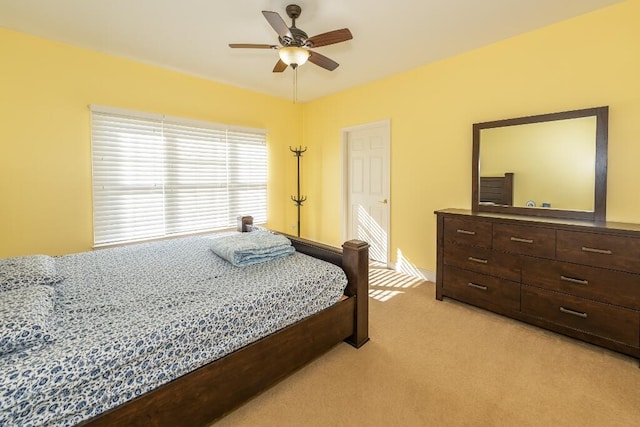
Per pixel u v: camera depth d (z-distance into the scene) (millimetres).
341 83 3957
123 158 3201
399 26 2506
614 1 2176
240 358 1481
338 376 1820
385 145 3875
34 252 2768
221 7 2227
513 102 2732
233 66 3352
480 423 1470
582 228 2064
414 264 3648
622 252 1926
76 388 1022
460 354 2041
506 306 2486
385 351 2080
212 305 1441
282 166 4707
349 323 2072
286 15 2316
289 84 3980
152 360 1194
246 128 4148
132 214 3301
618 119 2234
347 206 4508
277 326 1654
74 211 2947
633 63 2162
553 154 2494
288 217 4852
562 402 1601
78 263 2119
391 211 3840
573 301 2139
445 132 3236
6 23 2459
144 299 1500
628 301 1918
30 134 2695
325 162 4664
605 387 1710
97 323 1260
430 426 1456
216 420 1480
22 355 1028
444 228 2871
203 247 2596
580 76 2381
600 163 2271
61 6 2217
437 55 3102
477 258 2643
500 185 2791
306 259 2201
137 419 1159
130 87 3188
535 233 2293
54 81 2779
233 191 4125
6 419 906
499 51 2797
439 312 2678
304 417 1516
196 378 1326
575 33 2387
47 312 1235
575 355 2016
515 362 1949
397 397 1648
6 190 2621
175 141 3549
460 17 2375
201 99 3725
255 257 2094
